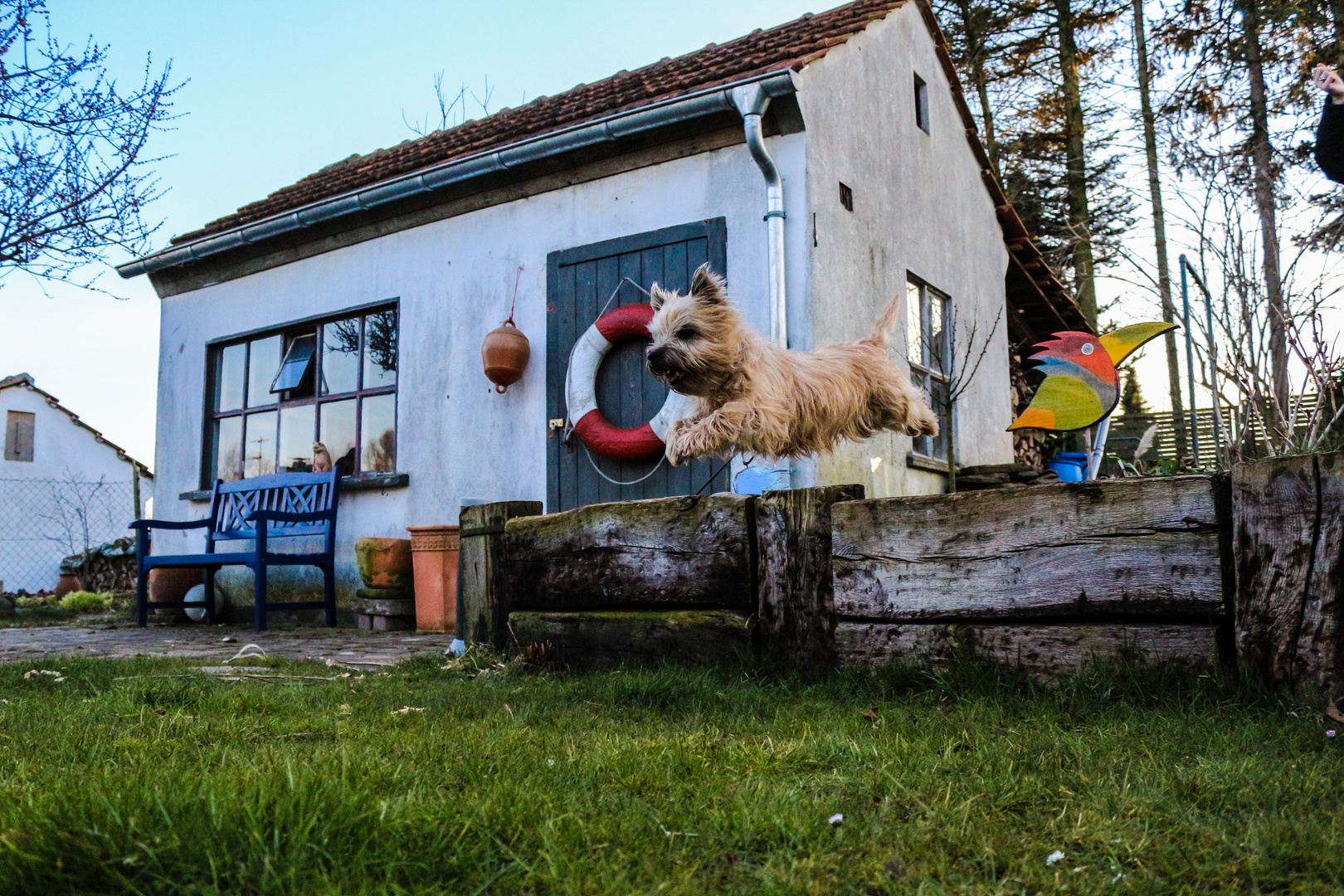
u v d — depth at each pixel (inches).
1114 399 197.9
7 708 108.6
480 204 277.9
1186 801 66.0
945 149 322.0
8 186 225.5
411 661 161.6
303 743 89.1
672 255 242.4
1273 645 91.7
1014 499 109.4
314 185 365.7
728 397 161.0
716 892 52.2
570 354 255.9
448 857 54.1
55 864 49.9
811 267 225.5
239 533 308.7
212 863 49.1
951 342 308.8
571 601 149.1
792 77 220.4
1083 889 51.5
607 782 73.3
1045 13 604.4
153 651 202.8
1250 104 444.8
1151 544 100.5
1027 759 77.3
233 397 336.2
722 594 131.7
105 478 932.0
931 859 56.5
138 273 348.8
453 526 255.8
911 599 115.8
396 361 295.7
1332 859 53.7
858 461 244.5
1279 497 92.2
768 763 78.1
